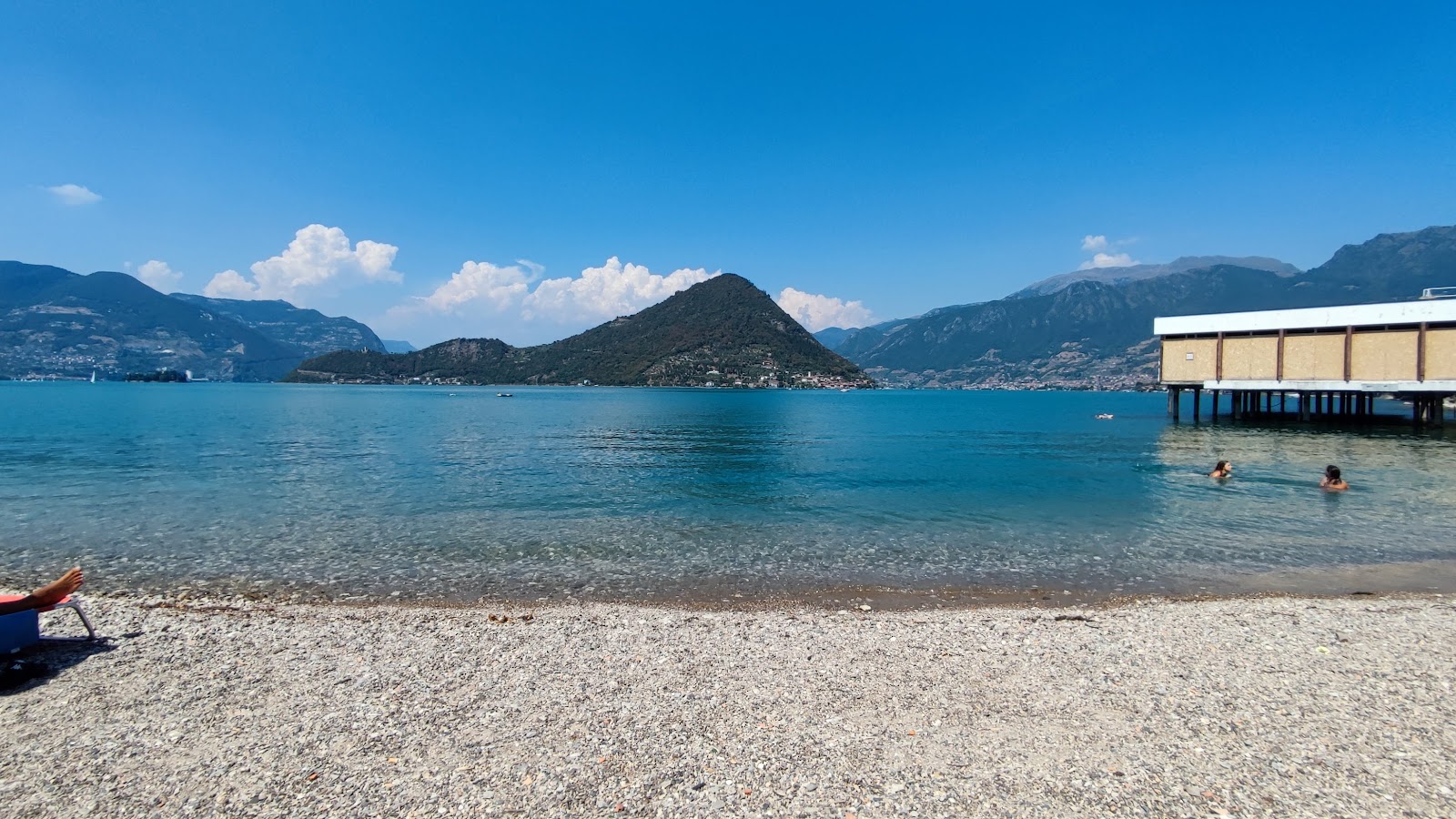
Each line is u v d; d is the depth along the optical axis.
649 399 150.00
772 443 46.38
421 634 9.89
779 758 6.25
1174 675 8.30
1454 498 22.67
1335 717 7.12
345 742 6.58
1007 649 9.28
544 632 10.04
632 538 17.42
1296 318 55.91
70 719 7.10
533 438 49.56
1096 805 5.50
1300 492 24.11
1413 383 51.00
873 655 9.05
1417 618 10.66
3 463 31.86
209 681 8.10
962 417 86.06
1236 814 5.38
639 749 6.41
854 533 18.00
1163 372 63.78
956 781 5.86
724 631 10.14
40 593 8.72
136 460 33.62
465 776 5.93
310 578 13.75
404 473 29.52
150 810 5.46
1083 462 34.03
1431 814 5.37
